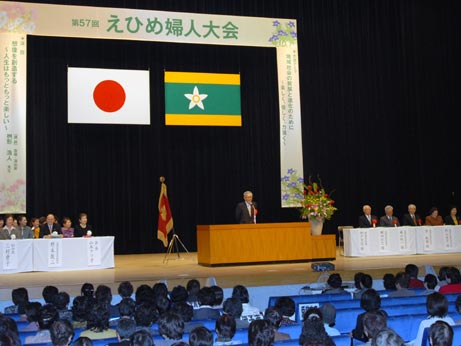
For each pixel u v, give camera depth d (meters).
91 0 14.41
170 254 14.30
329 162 15.87
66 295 5.46
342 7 16.22
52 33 12.97
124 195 14.62
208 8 15.17
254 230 10.35
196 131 15.25
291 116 14.45
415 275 6.99
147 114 13.79
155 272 9.62
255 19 14.25
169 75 14.04
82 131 14.38
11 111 12.71
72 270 10.41
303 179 15.43
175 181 15.01
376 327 3.61
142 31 13.52
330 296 5.77
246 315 5.32
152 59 14.85
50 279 8.97
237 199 15.35
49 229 11.31
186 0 15.04
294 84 14.46
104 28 13.30
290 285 8.70
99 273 9.75
